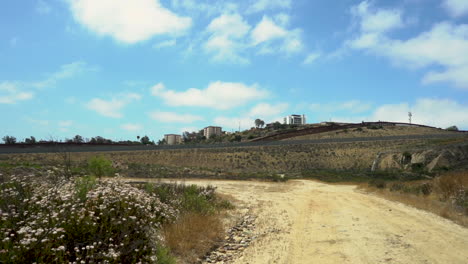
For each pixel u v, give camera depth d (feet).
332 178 145.38
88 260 15.93
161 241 21.62
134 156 230.07
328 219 40.06
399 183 89.25
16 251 13.71
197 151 260.21
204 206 40.60
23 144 207.10
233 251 25.93
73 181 26.99
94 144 255.91
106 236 17.38
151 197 29.35
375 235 29.40
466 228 31.68
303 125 551.59
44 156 167.53
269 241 28.99
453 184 57.77
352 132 390.01
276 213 47.24
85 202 20.04
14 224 15.93
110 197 20.84
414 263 20.61
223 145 280.10
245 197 72.18
